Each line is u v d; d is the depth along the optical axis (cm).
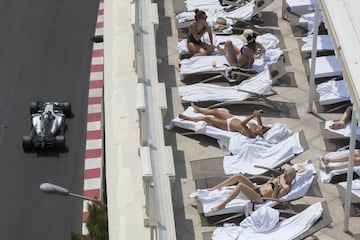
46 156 6912
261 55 4419
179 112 4169
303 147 3822
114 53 4778
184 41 4606
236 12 4825
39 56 8106
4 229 6231
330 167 3788
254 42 4347
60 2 8856
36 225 6253
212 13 4872
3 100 7594
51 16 8638
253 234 3416
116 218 3688
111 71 4638
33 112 7300
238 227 3453
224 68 4328
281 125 3959
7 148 7025
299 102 4266
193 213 3600
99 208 5459
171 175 3450
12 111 7456
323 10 3725
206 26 4472
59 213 6328
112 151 4103
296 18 4850
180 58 4528
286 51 4625
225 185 3631
